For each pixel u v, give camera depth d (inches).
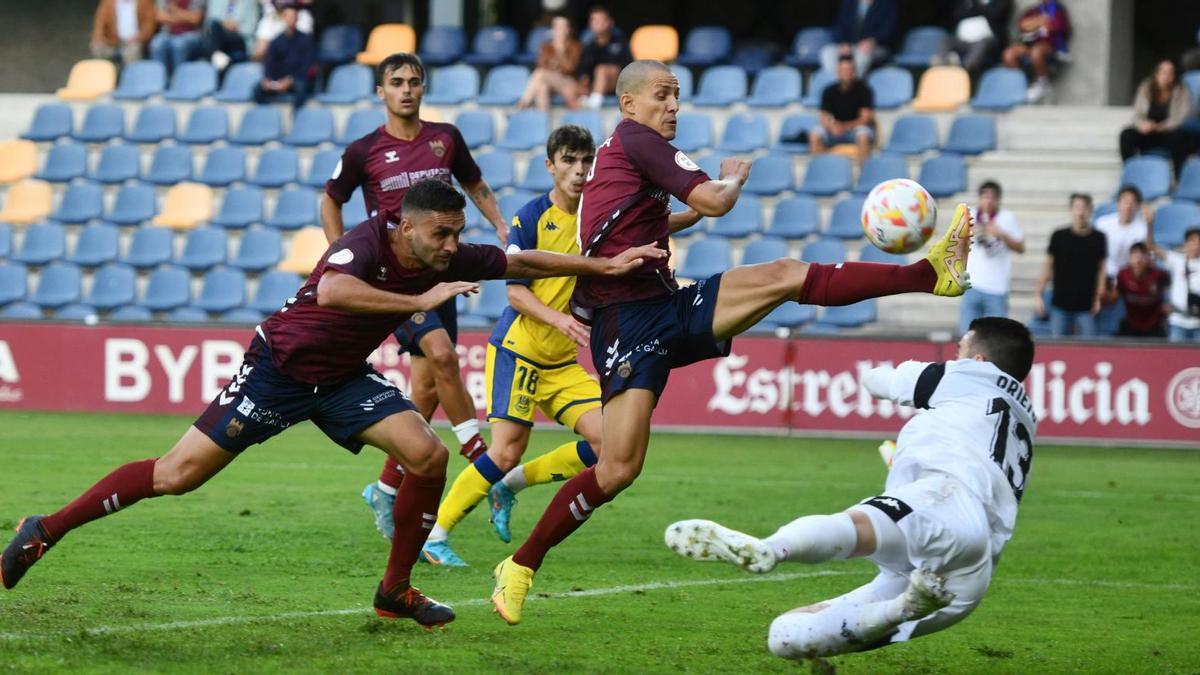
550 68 1473.9
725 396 1112.2
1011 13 1472.7
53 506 652.1
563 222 522.0
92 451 902.4
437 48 1635.1
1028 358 342.6
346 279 359.3
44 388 1202.0
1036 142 1379.2
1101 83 1430.9
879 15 1438.2
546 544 388.8
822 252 1270.9
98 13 1670.8
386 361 1136.2
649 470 873.5
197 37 1654.8
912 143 1380.4
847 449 1009.5
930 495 317.7
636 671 350.3
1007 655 386.3
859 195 1331.2
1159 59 1758.1
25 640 359.9
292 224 1421.0
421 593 428.8
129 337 1184.2
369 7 1788.9
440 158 585.9
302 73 1524.4
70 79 1694.1
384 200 583.2
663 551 568.1
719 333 390.6
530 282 519.2
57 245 1448.1
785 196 1359.5
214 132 1526.8
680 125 1439.5
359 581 476.1
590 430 520.7
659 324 392.2
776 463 917.2
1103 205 1243.8
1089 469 912.9
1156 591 500.7
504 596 386.9
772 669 357.1
